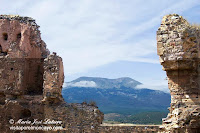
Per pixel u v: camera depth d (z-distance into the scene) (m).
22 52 26.09
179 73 16.64
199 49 16.64
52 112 23.62
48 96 23.58
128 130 21.27
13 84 25.38
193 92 16.27
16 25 26.97
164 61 16.53
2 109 24.67
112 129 21.67
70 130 22.66
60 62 25.38
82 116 22.80
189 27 16.31
